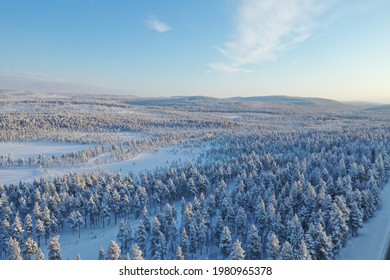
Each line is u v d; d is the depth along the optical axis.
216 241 74.88
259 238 64.38
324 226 67.19
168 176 118.56
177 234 75.31
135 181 117.75
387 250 65.69
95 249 82.06
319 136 185.88
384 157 115.81
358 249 67.06
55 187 112.25
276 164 124.94
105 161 181.50
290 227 64.56
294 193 84.38
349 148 139.25
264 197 84.06
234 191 95.38
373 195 85.06
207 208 86.12
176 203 110.25
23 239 78.31
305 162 112.88
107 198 99.12
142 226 73.69
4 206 95.94
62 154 196.50
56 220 87.94
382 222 78.62
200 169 126.00
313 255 55.94
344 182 89.19
